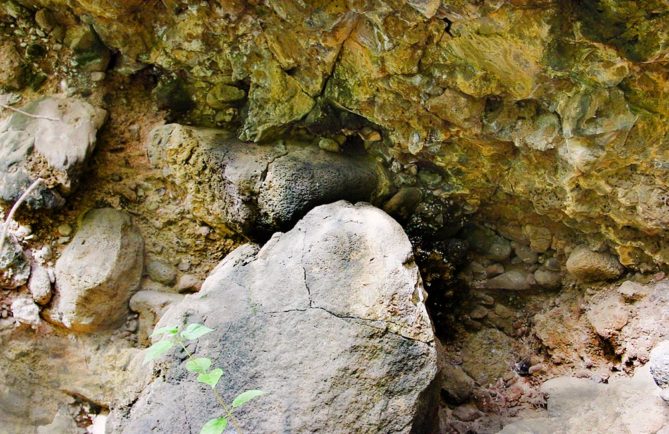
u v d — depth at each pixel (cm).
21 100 233
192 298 203
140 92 243
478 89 190
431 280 251
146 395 191
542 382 227
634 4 155
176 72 234
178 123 237
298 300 190
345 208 210
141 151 241
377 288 187
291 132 232
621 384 193
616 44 163
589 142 182
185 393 185
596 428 186
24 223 225
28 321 232
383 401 174
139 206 241
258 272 202
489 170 221
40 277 228
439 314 253
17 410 232
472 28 176
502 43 176
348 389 175
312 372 178
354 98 213
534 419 201
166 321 200
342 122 227
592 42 165
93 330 234
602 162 187
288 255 202
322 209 211
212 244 241
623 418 182
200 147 227
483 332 250
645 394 186
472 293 253
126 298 236
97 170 237
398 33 183
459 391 229
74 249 227
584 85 175
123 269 232
